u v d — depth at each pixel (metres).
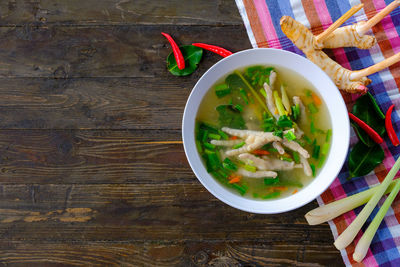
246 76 0.67
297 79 0.66
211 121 0.67
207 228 0.71
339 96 0.63
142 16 0.71
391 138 0.67
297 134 0.66
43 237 0.72
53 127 0.72
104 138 0.71
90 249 0.71
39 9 0.72
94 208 0.71
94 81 0.71
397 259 0.67
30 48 0.72
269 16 0.69
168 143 0.71
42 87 0.72
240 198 0.66
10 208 0.72
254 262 0.70
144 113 0.71
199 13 0.71
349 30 0.65
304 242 0.70
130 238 0.71
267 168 0.66
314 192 0.64
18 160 0.72
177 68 0.70
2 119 0.72
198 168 0.65
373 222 0.66
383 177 0.68
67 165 0.72
